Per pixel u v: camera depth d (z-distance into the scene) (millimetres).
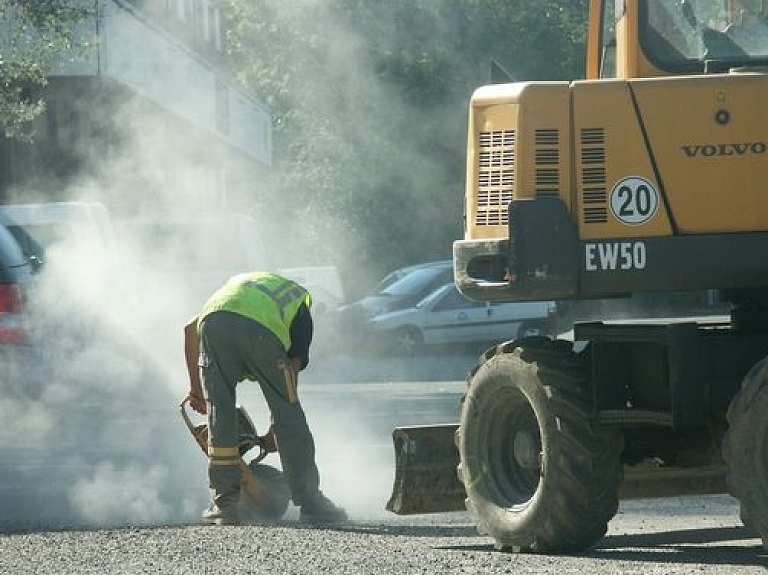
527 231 22000
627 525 26891
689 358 21781
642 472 24844
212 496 27938
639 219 21984
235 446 27453
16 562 22406
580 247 22000
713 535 25031
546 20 136875
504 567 21078
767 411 20344
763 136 21922
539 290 22062
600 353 22750
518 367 23266
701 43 22891
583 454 22531
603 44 25922
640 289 22078
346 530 25922
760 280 21984
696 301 24859
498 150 22750
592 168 22125
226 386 27484
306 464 27531
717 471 25109
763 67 22766
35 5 71500
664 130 22000
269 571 20812
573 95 22250
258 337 27312
